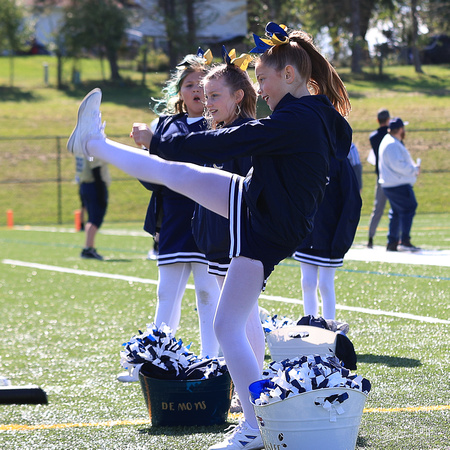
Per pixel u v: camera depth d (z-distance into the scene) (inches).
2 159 2187.5
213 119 308.0
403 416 272.5
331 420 214.8
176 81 359.9
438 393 303.0
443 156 2022.6
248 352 241.3
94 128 258.8
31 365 384.2
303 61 243.3
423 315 488.7
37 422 282.0
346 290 607.8
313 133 231.1
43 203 1875.0
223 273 291.4
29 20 4030.5
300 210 232.2
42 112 2901.1
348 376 224.2
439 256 821.2
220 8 3597.4
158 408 272.1
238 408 297.1
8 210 1733.5
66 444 252.7
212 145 231.8
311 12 3698.3
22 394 166.1
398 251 898.1
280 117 229.9
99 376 357.4
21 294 655.8
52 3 3981.3
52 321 519.2
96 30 3659.0
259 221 233.5
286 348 324.2
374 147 936.9
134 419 284.4
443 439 244.7
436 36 4195.4
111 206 1807.3
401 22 3912.4
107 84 3725.4
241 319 241.9
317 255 402.6
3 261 930.7
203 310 350.6
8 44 3732.8
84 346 430.9
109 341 444.1
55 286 699.4
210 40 3624.5
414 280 650.2
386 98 3014.3
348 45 3816.4
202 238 295.4
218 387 271.7
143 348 276.2
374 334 432.5
